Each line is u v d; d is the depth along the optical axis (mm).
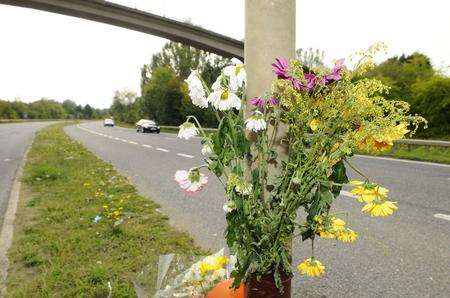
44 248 4414
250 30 1536
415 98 22797
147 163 12891
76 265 3895
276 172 1499
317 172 1361
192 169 1465
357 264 4227
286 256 1480
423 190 7777
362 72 1277
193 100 1500
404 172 10203
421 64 28688
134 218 5789
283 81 1335
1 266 4000
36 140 25016
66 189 7984
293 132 1390
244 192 1366
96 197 7102
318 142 1351
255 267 1426
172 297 1827
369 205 1313
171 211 6457
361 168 10977
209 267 1752
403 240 4914
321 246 4781
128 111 86812
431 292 3576
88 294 3316
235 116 1510
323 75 1306
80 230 5059
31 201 6902
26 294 3328
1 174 10625
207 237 5117
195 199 7395
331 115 1306
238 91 1523
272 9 1496
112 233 4895
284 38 1514
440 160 12719
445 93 21469
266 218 1418
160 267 2041
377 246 4730
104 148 19234
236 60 1499
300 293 3600
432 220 5711
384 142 1302
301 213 4660
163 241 4617
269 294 1447
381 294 3557
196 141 23375
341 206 6605
